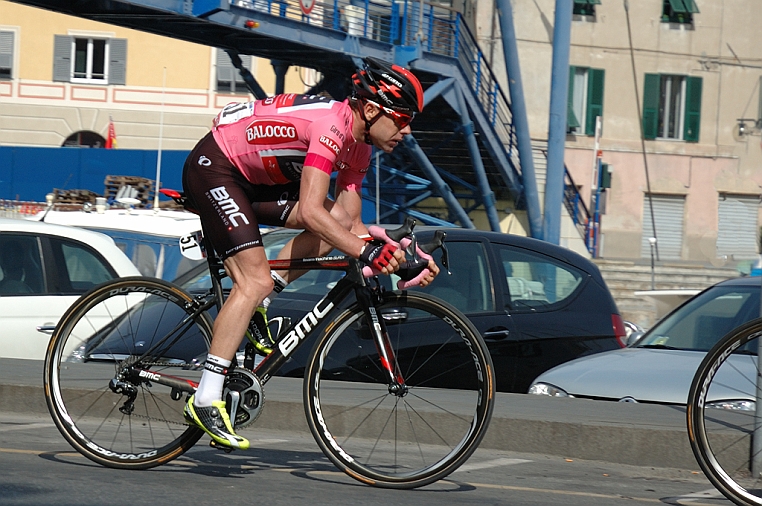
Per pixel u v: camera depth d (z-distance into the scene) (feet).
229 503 17.31
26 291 35.86
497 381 33.55
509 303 34.30
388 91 18.75
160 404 20.51
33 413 28.27
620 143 152.15
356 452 20.10
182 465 21.36
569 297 35.68
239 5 83.66
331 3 92.68
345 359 20.58
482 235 34.99
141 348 20.75
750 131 155.53
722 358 19.02
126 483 18.78
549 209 88.58
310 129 18.72
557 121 88.38
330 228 18.58
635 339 37.86
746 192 156.04
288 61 95.61
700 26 154.20
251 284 19.38
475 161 100.99
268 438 26.40
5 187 128.98
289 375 30.35
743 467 19.31
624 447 24.79
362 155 20.01
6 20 152.56
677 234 155.33
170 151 125.18
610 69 151.53
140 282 20.98
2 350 35.12
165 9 79.36
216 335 19.38
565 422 25.48
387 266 18.75
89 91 153.28
